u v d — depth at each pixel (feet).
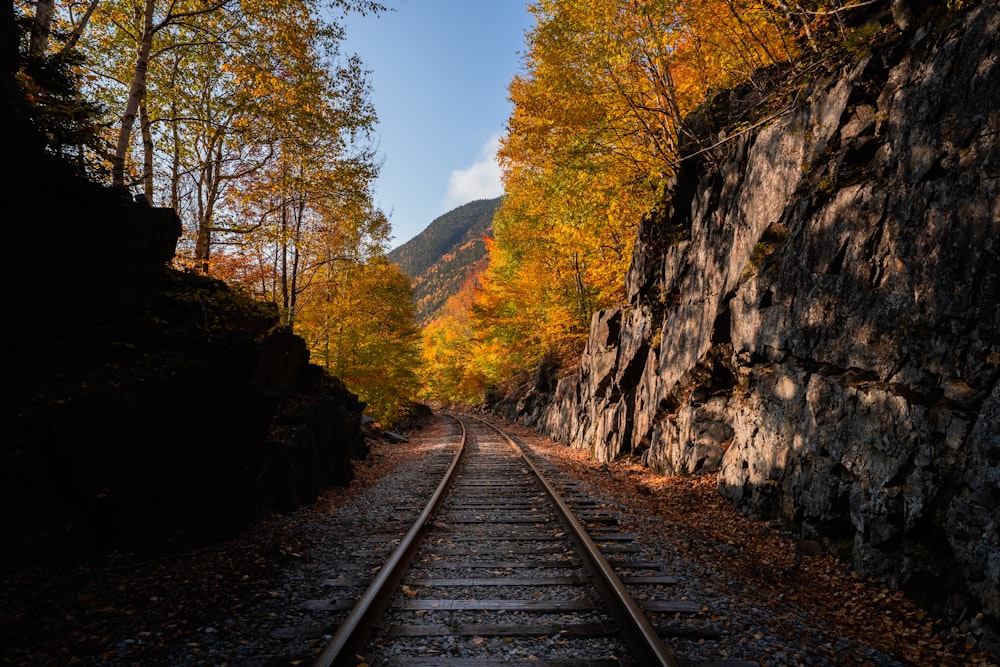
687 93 45.27
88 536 17.20
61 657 12.23
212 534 21.43
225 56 35.78
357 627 13.08
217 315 24.25
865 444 20.98
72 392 17.51
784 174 29.14
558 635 13.35
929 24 21.62
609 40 37.99
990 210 17.01
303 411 32.91
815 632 14.73
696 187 43.52
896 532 18.86
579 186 45.39
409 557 19.61
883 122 23.50
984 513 15.69
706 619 14.47
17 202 16.70
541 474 39.42
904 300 20.27
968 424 16.81
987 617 14.93
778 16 33.04
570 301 82.99
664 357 43.21
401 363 81.05
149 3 30.25
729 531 26.91
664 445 41.37
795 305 26.71
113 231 20.25
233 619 14.73
